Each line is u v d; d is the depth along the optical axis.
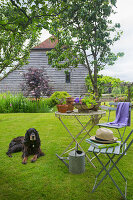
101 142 2.52
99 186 2.58
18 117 9.68
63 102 3.59
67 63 7.23
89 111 3.45
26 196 2.35
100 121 7.98
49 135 5.59
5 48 10.07
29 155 3.83
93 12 6.08
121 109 4.38
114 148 2.45
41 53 18.61
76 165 2.97
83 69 18.41
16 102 13.08
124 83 10.27
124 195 2.34
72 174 2.98
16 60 11.16
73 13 6.33
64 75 18.52
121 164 3.35
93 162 3.47
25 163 3.44
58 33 6.45
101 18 6.55
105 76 8.32
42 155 3.88
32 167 3.27
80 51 6.74
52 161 3.55
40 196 2.35
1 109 12.38
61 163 3.45
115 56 6.31
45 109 13.30
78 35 6.67
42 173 3.01
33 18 2.98
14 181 2.75
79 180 2.76
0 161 3.57
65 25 6.62
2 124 7.61
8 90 18.31
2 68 10.60
